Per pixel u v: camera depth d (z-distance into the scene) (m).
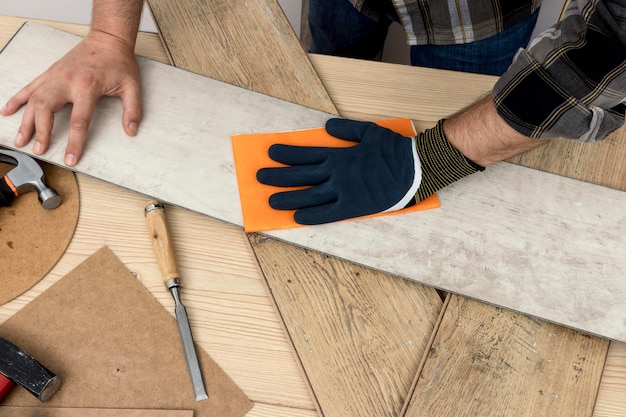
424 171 1.01
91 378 0.88
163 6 1.25
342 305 0.95
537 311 0.95
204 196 1.03
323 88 1.18
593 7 0.73
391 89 1.20
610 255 1.00
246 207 1.02
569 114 0.82
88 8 2.10
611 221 1.04
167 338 0.92
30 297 0.94
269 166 1.08
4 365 0.84
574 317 0.95
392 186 1.01
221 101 1.14
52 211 1.02
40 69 1.17
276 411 0.88
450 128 0.99
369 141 1.06
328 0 1.50
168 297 0.96
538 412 0.88
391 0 1.26
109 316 0.93
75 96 1.07
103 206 1.03
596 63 0.76
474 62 1.35
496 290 0.96
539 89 0.81
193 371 0.88
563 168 1.10
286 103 1.15
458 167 0.99
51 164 1.07
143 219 1.02
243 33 1.23
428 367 0.90
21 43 1.20
